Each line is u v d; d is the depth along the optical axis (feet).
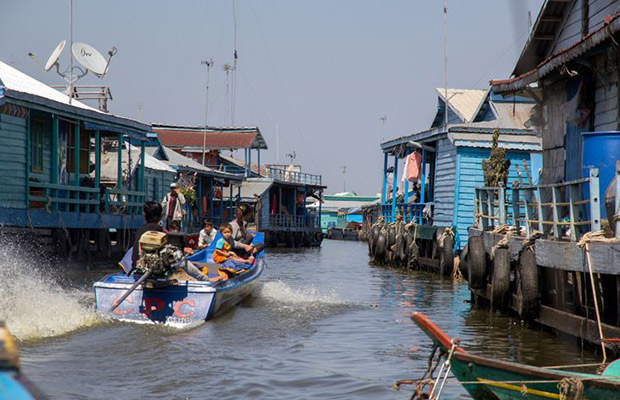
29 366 29.73
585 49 46.50
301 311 49.42
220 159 203.62
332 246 210.38
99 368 30.07
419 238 93.40
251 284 52.06
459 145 85.35
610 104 49.34
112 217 89.51
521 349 36.60
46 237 75.31
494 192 57.31
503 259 45.34
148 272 39.86
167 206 86.53
